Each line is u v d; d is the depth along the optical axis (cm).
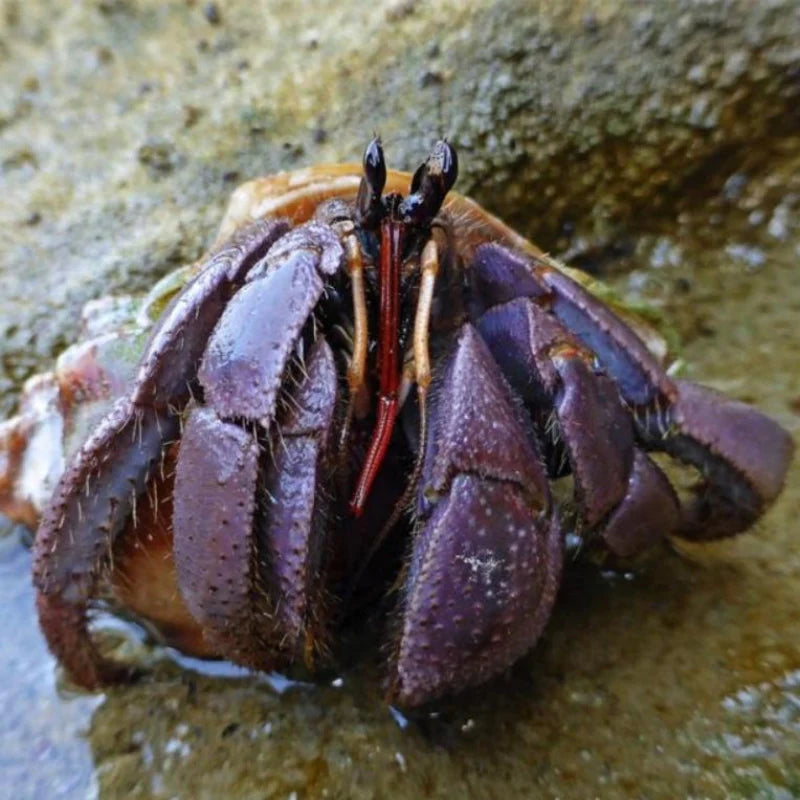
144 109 17
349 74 17
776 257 16
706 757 9
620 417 9
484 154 16
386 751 10
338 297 10
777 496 10
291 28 18
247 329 9
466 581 9
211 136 17
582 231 17
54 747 10
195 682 11
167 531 10
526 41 16
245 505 8
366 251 10
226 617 9
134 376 9
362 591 11
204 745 10
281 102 17
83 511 9
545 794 9
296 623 9
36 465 12
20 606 12
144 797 10
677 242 17
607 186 16
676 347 14
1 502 12
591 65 16
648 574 11
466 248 11
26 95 18
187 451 9
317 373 9
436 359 10
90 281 15
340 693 10
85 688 11
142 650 11
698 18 15
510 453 9
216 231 16
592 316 10
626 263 17
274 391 9
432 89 16
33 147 17
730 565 11
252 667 9
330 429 9
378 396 10
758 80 15
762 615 11
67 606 10
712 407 10
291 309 9
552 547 9
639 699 10
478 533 9
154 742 10
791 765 9
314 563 9
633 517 10
